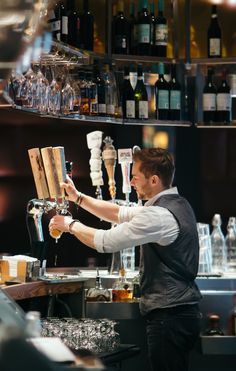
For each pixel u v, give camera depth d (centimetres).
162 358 412
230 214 596
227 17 593
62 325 391
